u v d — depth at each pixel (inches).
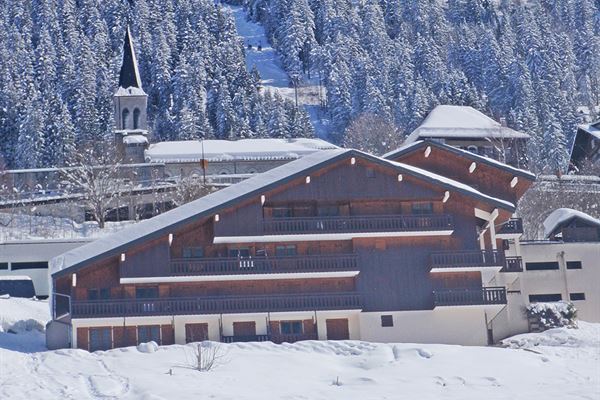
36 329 3909.9
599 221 4274.1
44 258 4936.0
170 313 3545.8
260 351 3255.4
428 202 3811.5
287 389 2775.6
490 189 4111.7
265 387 2785.4
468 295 3705.7
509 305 3882.9
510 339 3710.6
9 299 4271.7
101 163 6520.7
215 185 6289.4
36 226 5871.1
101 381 2810.0
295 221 3676.2
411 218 3745.1
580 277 4153.5
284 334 3634.4
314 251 3732.8
